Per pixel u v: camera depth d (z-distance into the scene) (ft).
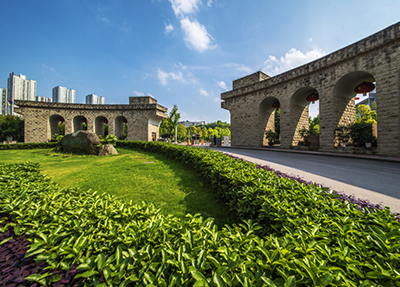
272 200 8.59
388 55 35.70
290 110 57.06
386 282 3.89
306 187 10.57
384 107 36.01
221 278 4.01
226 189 13.98
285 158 34.91
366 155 36.47
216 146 80.69
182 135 196.95
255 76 73.10
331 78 45.98
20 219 7.89
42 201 9.70
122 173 24.47
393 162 29.43
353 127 41.86
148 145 51.55
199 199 15.57
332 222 6.27
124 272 4.75
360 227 6.15
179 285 4.07
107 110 92.27
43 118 87.15
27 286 5.21
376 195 14.20
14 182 13.10
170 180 20.71
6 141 102.37
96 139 47.60
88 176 23.50
